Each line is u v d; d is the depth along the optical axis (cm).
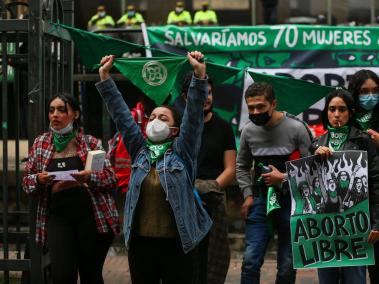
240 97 1184
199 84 647
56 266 738
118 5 2245
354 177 723
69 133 771
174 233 651
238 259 1163
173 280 667
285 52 1195
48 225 755
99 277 781
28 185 755
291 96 888
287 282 772
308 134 784
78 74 1325
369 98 763
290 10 2173
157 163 658
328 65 1195
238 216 1228
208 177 782
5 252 848
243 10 2188
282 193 770
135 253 660
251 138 793
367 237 725
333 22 2173
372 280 773
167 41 1205
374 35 1188
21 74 1026
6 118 842
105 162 765
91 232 754
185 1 2184
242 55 1200
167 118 677
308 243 737
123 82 1339
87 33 867
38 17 827
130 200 654
